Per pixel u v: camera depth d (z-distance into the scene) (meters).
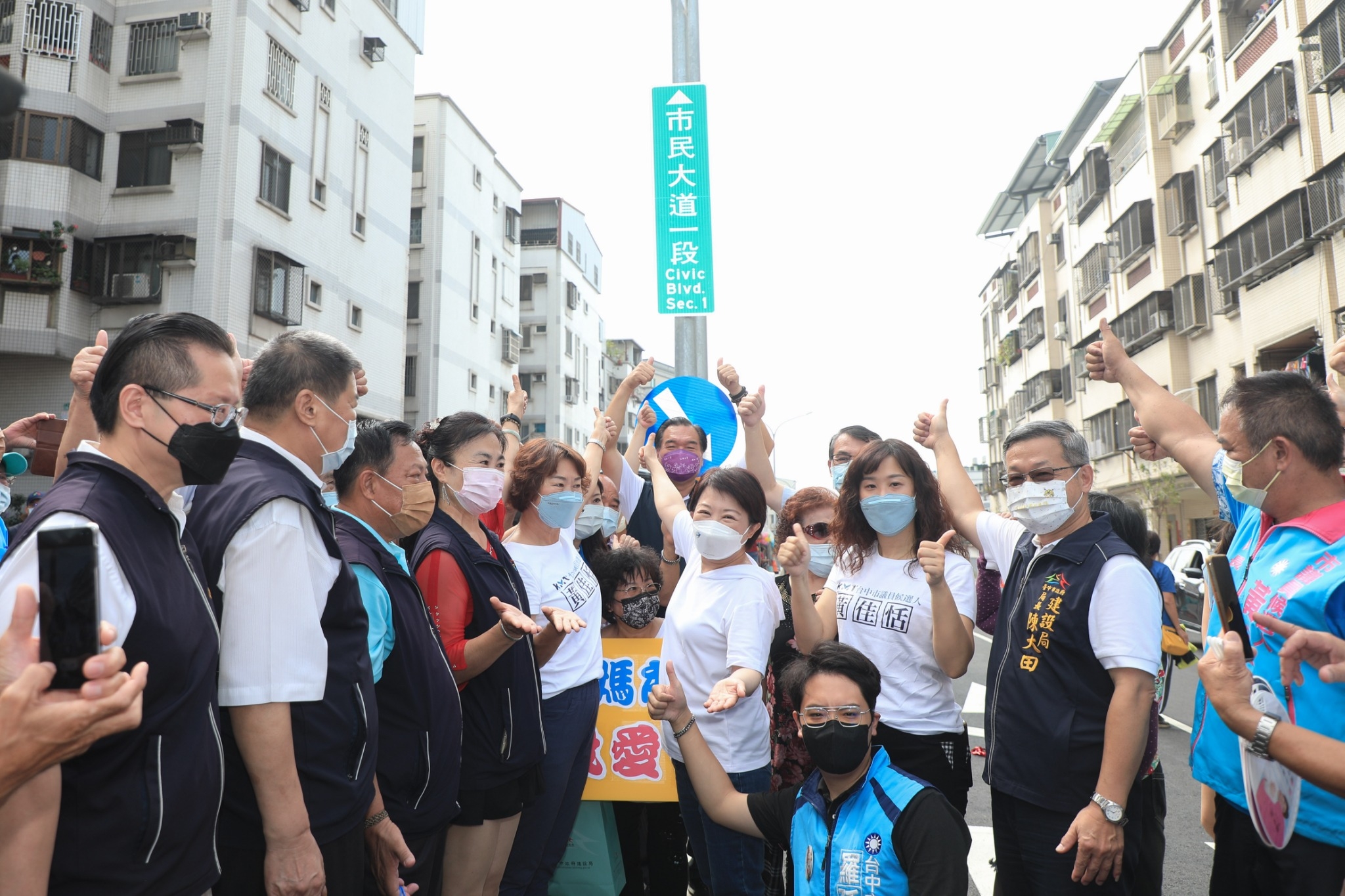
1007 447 2.97
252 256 18.09
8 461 3.76
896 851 2.35
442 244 27.92
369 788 2.31
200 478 1.90
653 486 4.89
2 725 1.23
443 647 2.93
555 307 39.41
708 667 3.30
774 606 3.40
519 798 3.11
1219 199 20.47
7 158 17.03
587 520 4.19
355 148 21.98
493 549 3.33
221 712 2.10
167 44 18.16
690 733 2.88
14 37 17.39
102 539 1.68
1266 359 18.86
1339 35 15.64
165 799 1.74
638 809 4.16
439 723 2.69
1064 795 2.61
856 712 2.42
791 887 2.83
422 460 2.93
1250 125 18.75
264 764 2.02
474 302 30.44
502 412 33.03
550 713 3.43
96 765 1.67
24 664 1.31
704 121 7.25
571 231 41.25
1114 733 2.50
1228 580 2.47
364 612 2.36
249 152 18.09
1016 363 38.03
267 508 2.11
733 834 3.08
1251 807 2.03
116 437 1.88
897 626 3.25
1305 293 17.25
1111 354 3.25
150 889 1.72
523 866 3.36
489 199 31.89
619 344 53.00
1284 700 2.38
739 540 3.34
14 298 16.98
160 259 17.56
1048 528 2.86
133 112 18.12
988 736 2.88
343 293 21.44
